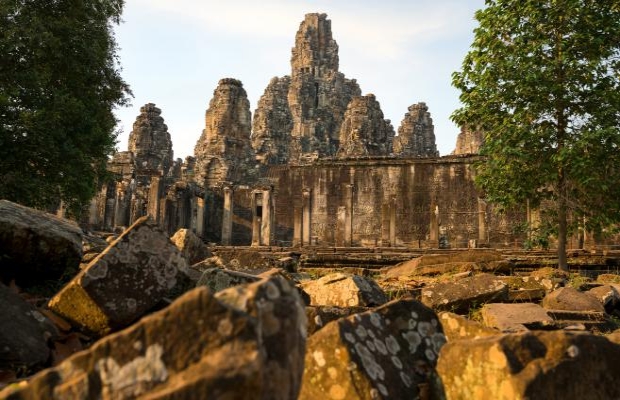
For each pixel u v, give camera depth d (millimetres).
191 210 43719
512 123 16969
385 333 4445
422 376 4340
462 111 17812
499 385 3488
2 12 17516
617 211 16375
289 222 46250
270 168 48562
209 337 2662
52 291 7023
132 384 2645
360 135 53906
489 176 17734
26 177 17938
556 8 16234
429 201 43938
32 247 6734
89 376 2693
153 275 5738
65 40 19328
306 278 14062
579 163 15406
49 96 18875
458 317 5113
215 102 49656
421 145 70000
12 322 4691
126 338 2734
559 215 17469
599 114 15812
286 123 63656
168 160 59281
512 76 16578
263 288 3012
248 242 45594
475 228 42312
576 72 16203
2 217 6617
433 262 16703
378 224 44344
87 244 13789
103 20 20969
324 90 83250
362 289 8250
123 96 22141
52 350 4859
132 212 40469
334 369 3902
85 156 19938
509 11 17078
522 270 18391
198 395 2447
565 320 8469
